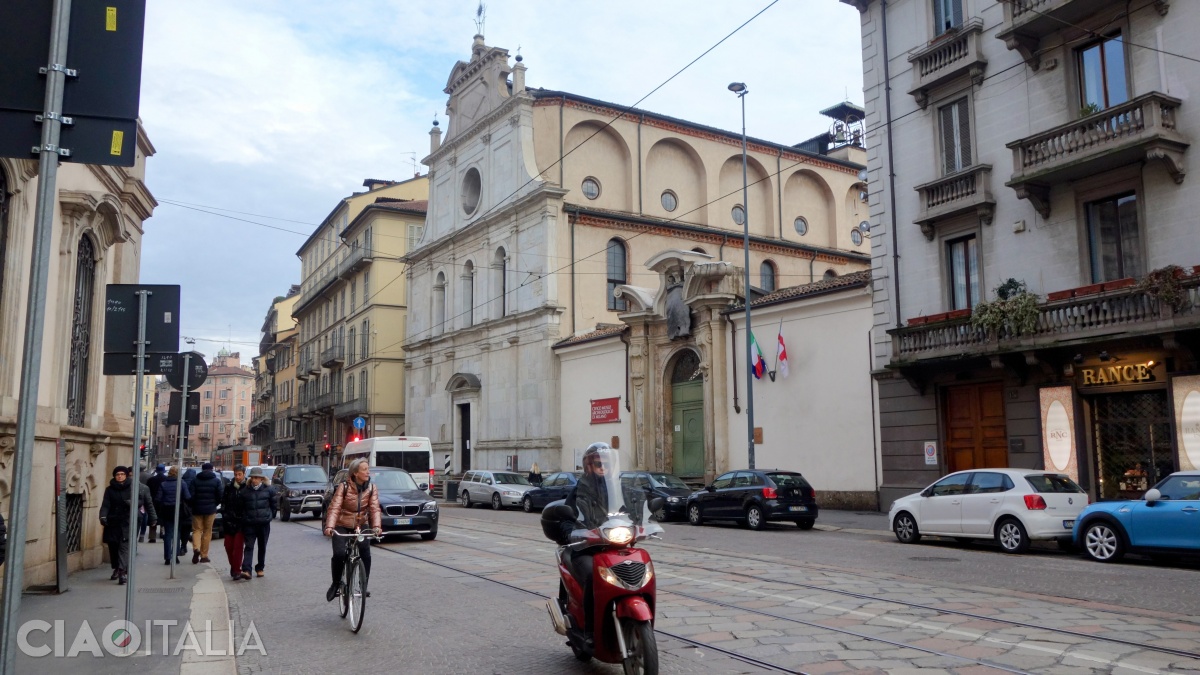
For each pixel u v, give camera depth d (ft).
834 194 165.68
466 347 154.51
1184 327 56.85
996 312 68.39
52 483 40.83
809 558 51.19
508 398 140.26
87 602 36.52
